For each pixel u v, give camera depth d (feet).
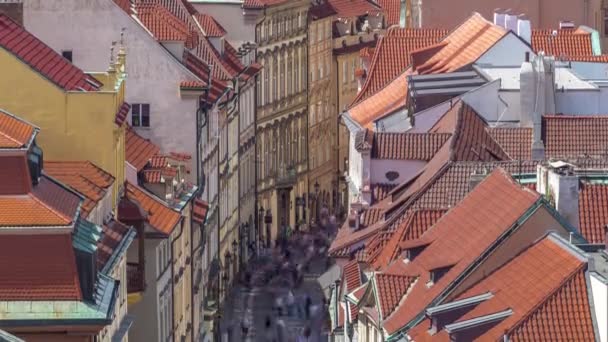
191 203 517.55
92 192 380.58
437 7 653.30
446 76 526.16
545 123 479.82
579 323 328.29
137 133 527.40
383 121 542.57
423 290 378.73
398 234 424.87
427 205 453.17
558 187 378.12
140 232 422.82
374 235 465.47
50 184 351.05
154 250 443.32
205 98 563.48
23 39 405.80
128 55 535.19
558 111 504.43
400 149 504.43
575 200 377.91
